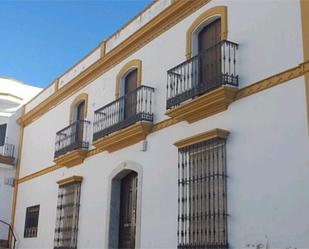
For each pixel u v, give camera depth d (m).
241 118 9.27
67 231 14.95
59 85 18.00
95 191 13.98
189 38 11.20
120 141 12.79
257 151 8.78
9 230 19.47
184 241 9.95
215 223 9.28
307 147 7.86
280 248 7.98
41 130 18.97
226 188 9.23
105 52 14.99
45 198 17.27
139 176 12.00
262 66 9.04
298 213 7.79
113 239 12.86
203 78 10.41
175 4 11.73
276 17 8.96
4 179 20.38
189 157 10.27
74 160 15.21
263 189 8.50
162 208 10.95
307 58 8.16
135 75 13.50
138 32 13.09
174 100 10.71
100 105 14.72
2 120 21.92
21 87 22.67
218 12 10.39
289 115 8.30
